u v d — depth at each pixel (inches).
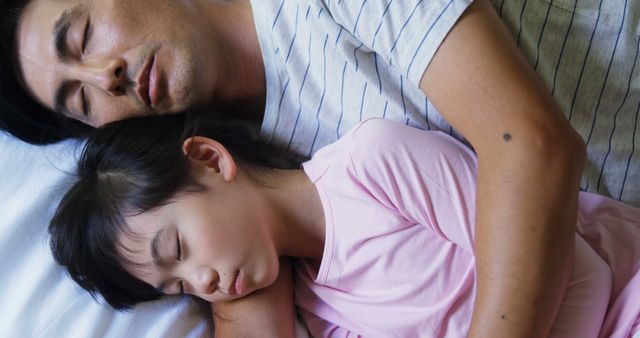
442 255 34.8
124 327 37.5
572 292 33.1
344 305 37.9
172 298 39.4
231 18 40.1
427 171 33.7
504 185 28.5
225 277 35.7
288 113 39.1
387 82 36.0
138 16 37.0
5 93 41.7
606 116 36.2
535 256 28.3
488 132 29.2
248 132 41.5
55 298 38.1
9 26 39.5
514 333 29.1
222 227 35.7
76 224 37.8
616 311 33.4
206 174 37.1
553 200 28.1
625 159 36.8
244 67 40.5
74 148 43.4
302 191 38.1
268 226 37.2
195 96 39.0
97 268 37.8
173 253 35.7
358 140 35.3
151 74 37.3
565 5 34.7
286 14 36.9
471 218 33.1
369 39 33.0
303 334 40.0
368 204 35.5
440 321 35.0
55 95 39.8
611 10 34.7
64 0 38.2
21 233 39.9
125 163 37.2
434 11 30.7
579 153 28.6
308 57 36.9
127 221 36.2
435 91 31.1
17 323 37.1
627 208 36.5
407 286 35.3
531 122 28.4
